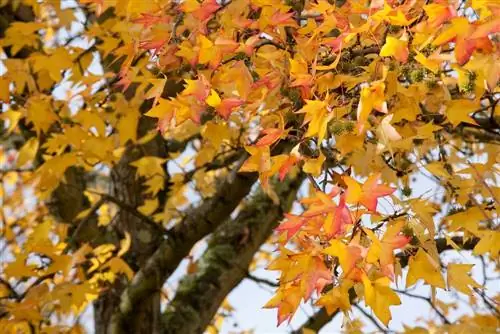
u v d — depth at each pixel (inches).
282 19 82.5
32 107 119.4
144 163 137.5
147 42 86.4
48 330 130.5
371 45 84.7
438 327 102.2
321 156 78.6
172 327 152.3
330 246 73.5
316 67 77.2
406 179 94.0
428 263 75.9
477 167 84.8
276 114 88.4
